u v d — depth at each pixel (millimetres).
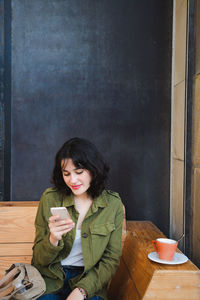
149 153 2562
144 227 2305
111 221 1642
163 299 1446
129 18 2523
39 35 2459
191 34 2139
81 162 1551
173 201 2494
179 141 2338
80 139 1627
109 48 2520
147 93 2551
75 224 1628
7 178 2469
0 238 2107
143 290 1466
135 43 2533
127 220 2551
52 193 1709
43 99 2479
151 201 2574
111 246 1648
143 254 1693
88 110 2518
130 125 2547
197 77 2041
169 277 1449
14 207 2123
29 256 2113
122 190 2551
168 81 2561
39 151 2488
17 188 2480
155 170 2568
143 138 2555
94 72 2514
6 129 2461
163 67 2553
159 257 1572
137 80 2543
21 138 2471
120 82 2533
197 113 2033
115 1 2510
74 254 1628
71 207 1668
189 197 2133
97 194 1659
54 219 1442
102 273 1556
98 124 2527
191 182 2115
